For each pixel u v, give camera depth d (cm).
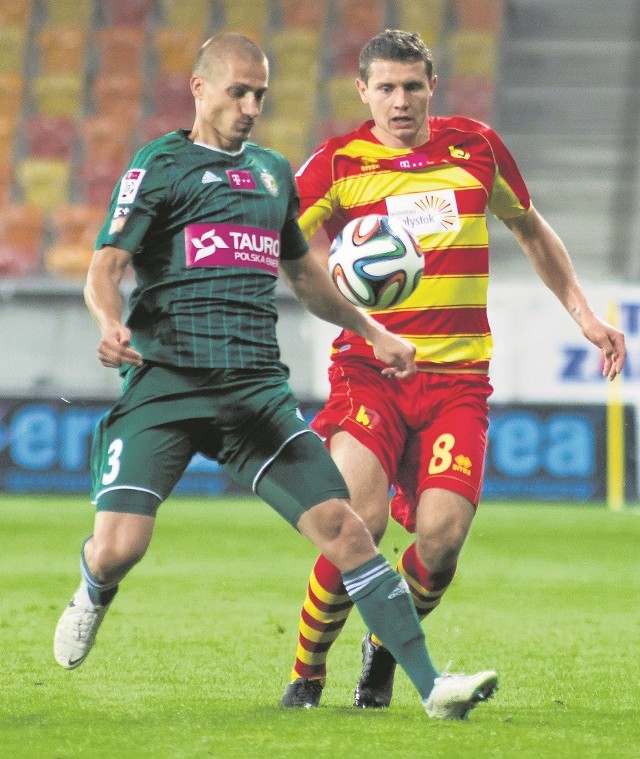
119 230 1385
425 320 1686
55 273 7250
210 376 1416
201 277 1421
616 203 7831
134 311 1449
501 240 7469
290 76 8419
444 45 8506
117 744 1334
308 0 8762
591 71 8488
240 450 1430
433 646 2156
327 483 1418
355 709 1570
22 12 8750
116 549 1384
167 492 1426
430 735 1375
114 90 8344
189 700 1645
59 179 7869
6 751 1300
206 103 1432
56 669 1884
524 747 1323
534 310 5416
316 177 1755
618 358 1739
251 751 1294
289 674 1861
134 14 8794
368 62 1731
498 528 4281
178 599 2697
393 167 1734
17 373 5509
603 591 2889
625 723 1490
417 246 1662
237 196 1437
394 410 1655
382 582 1412
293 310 5428
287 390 1452
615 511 4900
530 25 8788
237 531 4103
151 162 1419
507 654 2075
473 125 1767
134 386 1432
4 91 8362
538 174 7994
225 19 8769
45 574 3114
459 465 1609
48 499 5119
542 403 5247
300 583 2978
